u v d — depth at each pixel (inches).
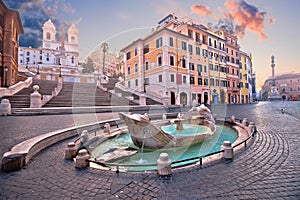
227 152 138.3
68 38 2278.5
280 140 194.2
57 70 1610.5
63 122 319.6
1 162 125.1
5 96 549.6
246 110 640.4
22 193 90.6
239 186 95.3
